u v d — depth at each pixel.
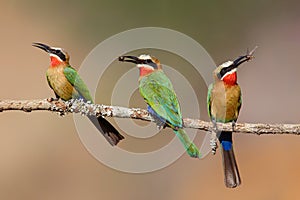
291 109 17.39
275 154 14.42
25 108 7.97
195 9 20.52
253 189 13.89
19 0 19.70
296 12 20.39
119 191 14.17
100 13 20.34
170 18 20.41
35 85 17.84
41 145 15.24
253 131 7.91
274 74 18.58
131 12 20.28
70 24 19.92
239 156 14.51
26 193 14.42
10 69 18.19
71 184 14.43
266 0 20.59
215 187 13.97
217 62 20.08
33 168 14.91
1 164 14.98
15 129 15.61
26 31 19.53
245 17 20.52
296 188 13.80
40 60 18.55
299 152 14.34
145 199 14.03
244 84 18.08
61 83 8.94
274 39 20.05
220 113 8.62
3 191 14.38
